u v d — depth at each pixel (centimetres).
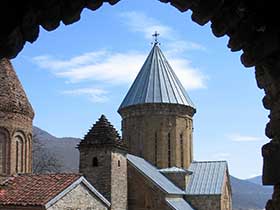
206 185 4947
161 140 5044
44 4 763
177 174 4906
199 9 872
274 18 802
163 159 5022
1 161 3372
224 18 861
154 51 5547
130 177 4525
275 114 830
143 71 5409
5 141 3416
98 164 3938
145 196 4438
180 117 5147
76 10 830
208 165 5275
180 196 4744
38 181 3050
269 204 826
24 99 3594
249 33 844
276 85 820
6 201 2800
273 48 808
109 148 3934
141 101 5078
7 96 3469
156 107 5069
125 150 4200
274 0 786
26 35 774
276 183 811
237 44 875
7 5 710
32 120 3672
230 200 5344
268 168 823
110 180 3888
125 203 4119
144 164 4772
